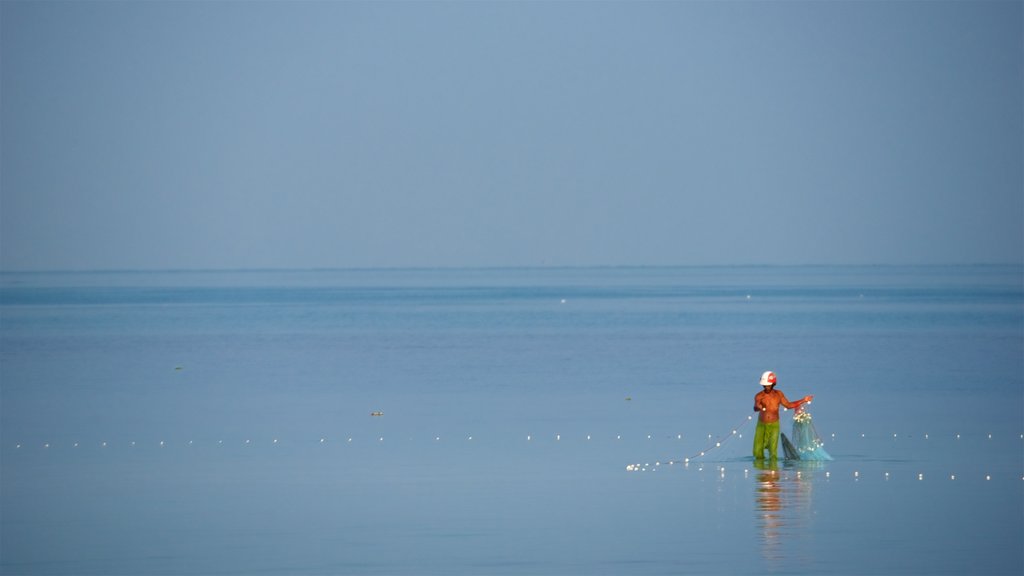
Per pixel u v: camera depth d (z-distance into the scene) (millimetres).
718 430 122750
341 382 175375
